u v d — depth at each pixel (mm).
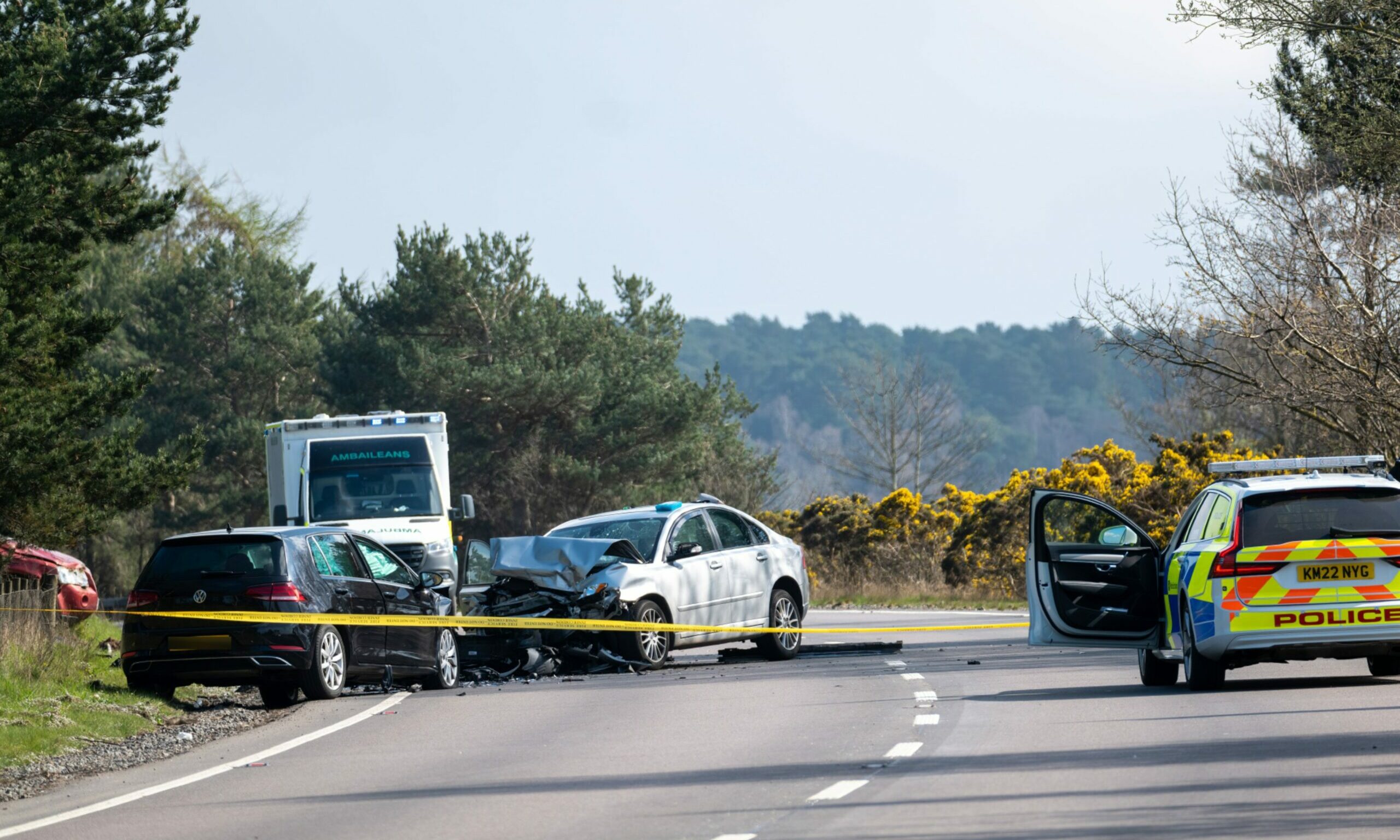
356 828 32750
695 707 53312
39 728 51844
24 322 77375
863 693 55656
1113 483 138875
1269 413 144750
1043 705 49281
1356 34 81562
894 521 167250
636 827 31141
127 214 88688
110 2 87312
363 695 65000
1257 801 31016
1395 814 29156
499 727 50375
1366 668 58094
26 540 80000
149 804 37812
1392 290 85688
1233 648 49156
